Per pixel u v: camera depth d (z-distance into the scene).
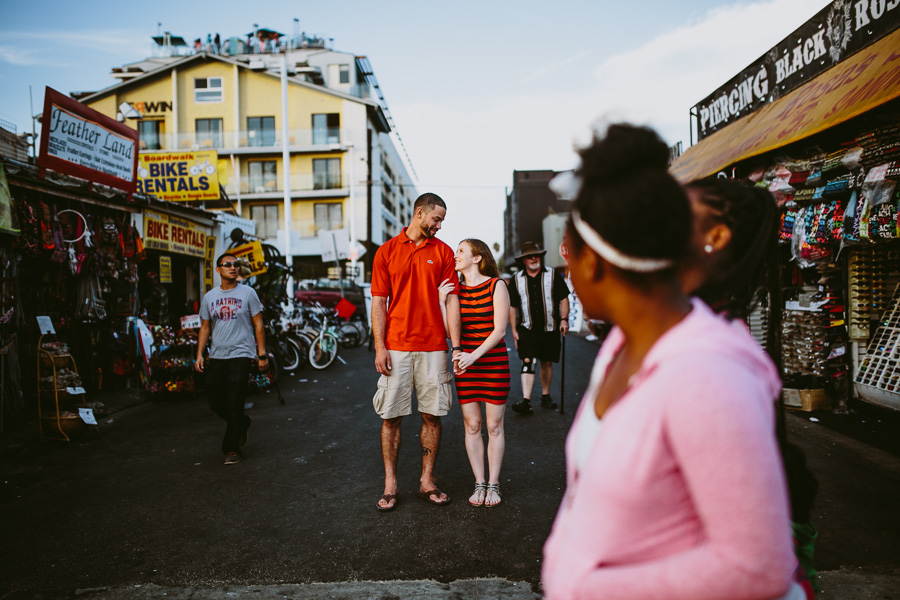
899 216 4.63
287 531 3.55
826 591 2.61
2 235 6.24
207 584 2.92
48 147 6.96
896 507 3.52
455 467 4.72
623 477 0.77
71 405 6.11
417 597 2.72
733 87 8.02
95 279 7.88
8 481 4.66
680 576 0.72
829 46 5.83
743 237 1.13
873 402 5.54
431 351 3.88
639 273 0.82
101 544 3.42
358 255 22.50
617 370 0.91
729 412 0.70
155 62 44.84
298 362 10.71
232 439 5.00
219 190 13.69
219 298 5.16
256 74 39.97
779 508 0.70
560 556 0.86
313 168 40.06
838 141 5.29
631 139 0.81
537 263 6.40
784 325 6.56
